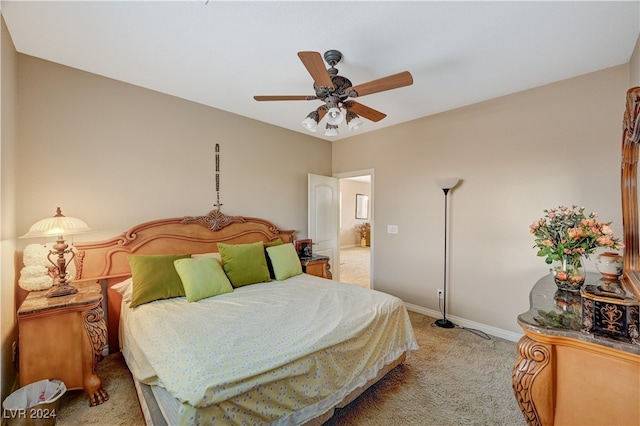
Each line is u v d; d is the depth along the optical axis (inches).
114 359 93.8
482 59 85.9
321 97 77.9
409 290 145.0
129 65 92.1
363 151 169.2
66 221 79.5
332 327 68.7
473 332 117.8
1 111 67.7
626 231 61.7
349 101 82.2
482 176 118.6
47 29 73.0
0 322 65.2
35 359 67.7
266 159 151.5
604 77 91.4
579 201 96.0
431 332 118.0
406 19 67.7
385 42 77.2
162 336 64.2
